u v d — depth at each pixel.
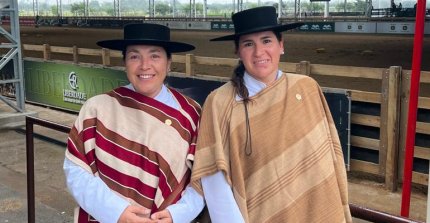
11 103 7.68
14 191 4.80
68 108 9.04
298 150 1.77
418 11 3.35
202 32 34.25
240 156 1.79
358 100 5.19
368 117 5.14
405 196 3.54
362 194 4.94
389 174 4.98
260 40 1.84
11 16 7.54
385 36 25.94
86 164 1.90
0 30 7.54
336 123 5.31
